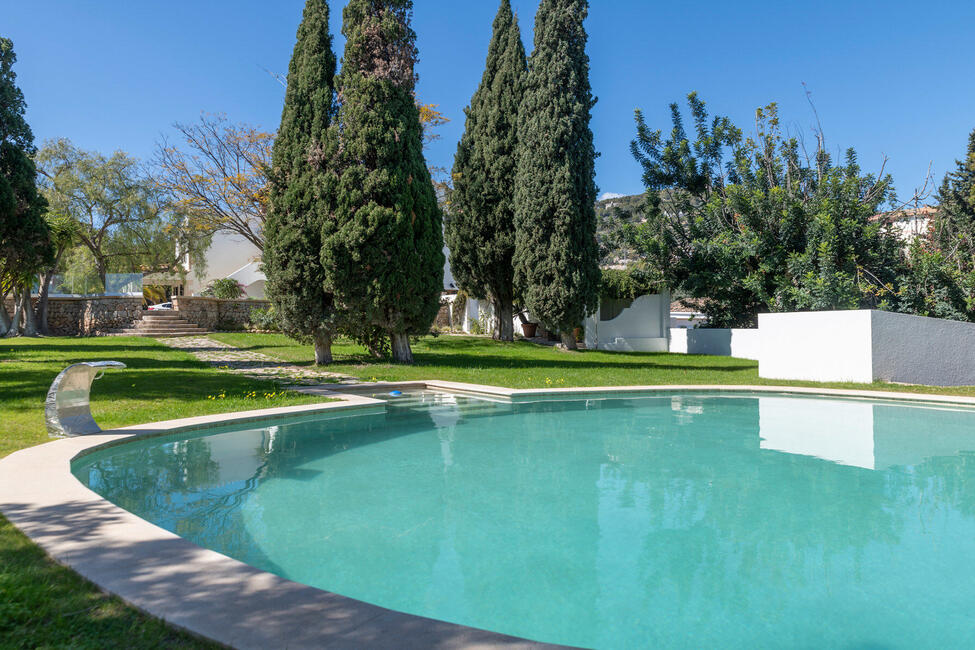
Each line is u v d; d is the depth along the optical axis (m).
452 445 6.82
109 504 3.61
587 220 19.88
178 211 23.78
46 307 25.84
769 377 13.64
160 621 2.13
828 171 19.00
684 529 4.08
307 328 13.57
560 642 2.55
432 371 13.47
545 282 19.70
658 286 21.52
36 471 4.39
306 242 13.05
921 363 12.64
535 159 19.53
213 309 27.42
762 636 2.61
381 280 13.08
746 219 18.78
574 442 7.04
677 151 20.72
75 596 2.33
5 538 2.99
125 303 26.02
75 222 27.55
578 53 19.75
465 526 4.11
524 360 16.88
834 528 4.09
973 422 8.53
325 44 13.70
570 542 3.82
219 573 2.59
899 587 3.14
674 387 11.51
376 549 3.65
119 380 10.60
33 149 15.34
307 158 13.00
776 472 5.66
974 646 2.52
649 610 2.86
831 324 12.73
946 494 4.94
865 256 17.05
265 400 8.90
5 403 7.55
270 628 2.08
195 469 5.49
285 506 4.48
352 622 2.14
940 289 15.58
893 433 7.70
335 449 6.51
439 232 14.38
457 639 2.03
